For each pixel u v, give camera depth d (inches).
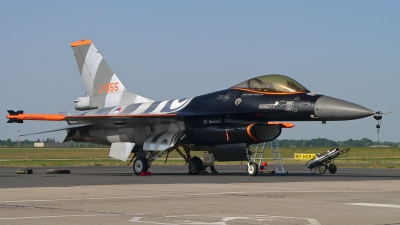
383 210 666.2
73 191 919.7
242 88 1459.2
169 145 1485.0
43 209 682.8
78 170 1980.8
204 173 1587.1
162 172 1798.7
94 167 2345.0
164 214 637.9
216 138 1428.4
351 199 781.9
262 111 1390.3
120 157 1598.2
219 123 1459.2
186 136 1505.9
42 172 1812.3
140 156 1638.8
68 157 4576.8
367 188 962.1
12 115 1533.0
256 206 705.6
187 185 1046.4
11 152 6058.1
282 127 1435.8
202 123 1478.8
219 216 620.7
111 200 778.8
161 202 753.0
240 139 1389.0
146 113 1625.2
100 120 1539.1
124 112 1706.4
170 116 1466.5
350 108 1291.8
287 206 705.0
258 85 1430.9
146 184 1079.0
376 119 1277.1
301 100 1350.9
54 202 757.3
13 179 1289.4
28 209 682.8
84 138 1731.1
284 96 1380.4
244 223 573.3
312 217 611.2
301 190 926.4
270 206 705.6
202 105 1504.7
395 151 6501.0
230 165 2628.0
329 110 1309.1
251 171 1416.1
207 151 1620.3
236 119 1462.8
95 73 1851.6
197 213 644.7
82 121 1563.7
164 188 975.0
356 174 1550.2
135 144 1621.6
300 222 577.6
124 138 1631.4
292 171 1841.8
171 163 2829.7
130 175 1523.1
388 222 577.6
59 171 1711.4
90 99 1856.5
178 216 621.9
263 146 1732.3
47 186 1035.9
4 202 758.5
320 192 888.3
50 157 4549.7
